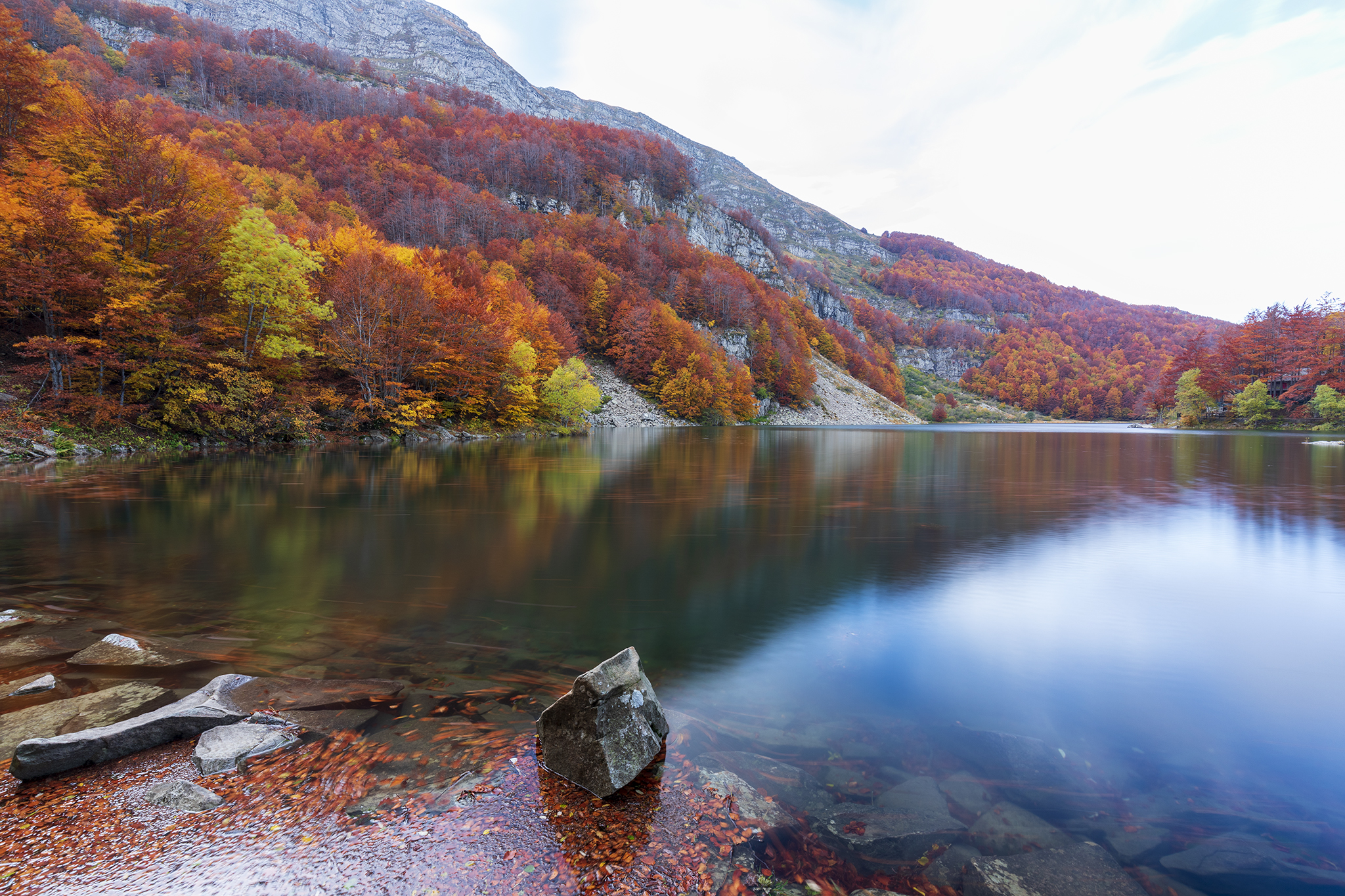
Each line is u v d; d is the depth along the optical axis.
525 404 54.91
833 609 7.60
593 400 64.38
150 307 24.95
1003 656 6.08
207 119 116.75
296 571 9.11
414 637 6.25
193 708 4.16
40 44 138.00
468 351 47.22
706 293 119.94
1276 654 6.21
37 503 14.44
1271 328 85.62
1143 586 8.87
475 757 3.82
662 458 33.50
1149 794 3.70
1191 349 100.38
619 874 2.83
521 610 7.36
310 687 4.86
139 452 24.94
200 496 16.14
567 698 3.75
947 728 4.52
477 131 156.12
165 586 8.17
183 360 27.16
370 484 19.50
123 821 3.15
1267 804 3.62
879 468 28.34
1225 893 2.83
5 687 4.73
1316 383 77.19
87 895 2.63
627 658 4.22
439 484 20.20
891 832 3.24
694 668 5.62
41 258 22.06
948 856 3.07
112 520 12.82
